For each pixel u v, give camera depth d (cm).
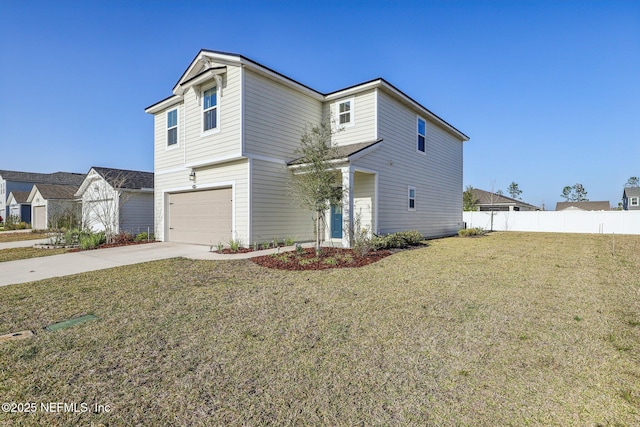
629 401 241
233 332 382
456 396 250
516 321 417
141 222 1844
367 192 1230
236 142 1072
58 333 380
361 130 1261
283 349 336
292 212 1230
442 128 1759
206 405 239
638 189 4509
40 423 218
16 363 306
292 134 1234
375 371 290
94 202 1866
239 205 1113
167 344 349
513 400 245
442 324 407
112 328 396
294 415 227
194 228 1337
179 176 1398
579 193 7244
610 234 1948
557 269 761
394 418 223
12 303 504
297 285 608
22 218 3359
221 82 1123
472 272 721
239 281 643
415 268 768
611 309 464
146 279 664
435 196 1689
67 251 1165
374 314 444
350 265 802
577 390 258
